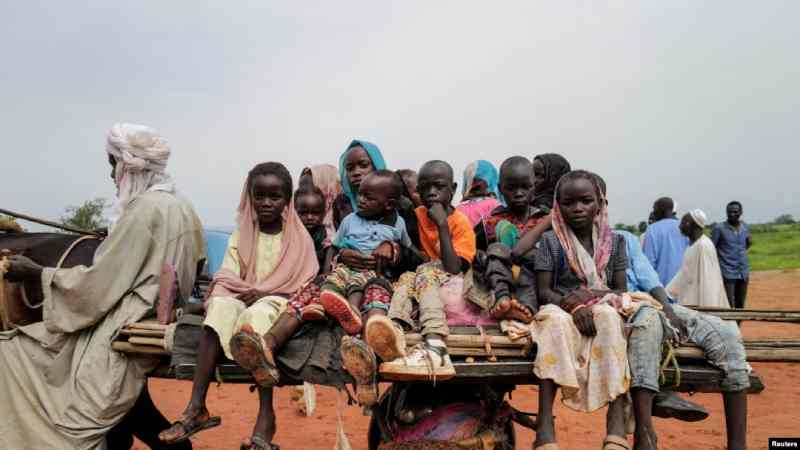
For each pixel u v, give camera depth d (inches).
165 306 156.5
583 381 135.8
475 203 214.1
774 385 348.5
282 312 146.8
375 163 202.2
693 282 367.9
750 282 900.6
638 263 170.6
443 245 155.3
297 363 143.2
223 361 145.9
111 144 179.2
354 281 153.3
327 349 144.4
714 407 315.9
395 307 150.3
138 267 163.5
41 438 154.8
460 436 155.1
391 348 127.3
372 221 169.6
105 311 159.3
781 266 1080.8
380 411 163.5
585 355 136.2
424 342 136.3
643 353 135.6
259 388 144.1
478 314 153.7
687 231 392.2
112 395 154.4
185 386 356.5
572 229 155.9
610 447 130.6
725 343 140.9
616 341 133.0
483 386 163.0
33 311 170.6
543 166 213.5
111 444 189.0
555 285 154.5
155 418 192.2
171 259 169.8
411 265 168.6
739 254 484.7
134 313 160.4
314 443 256.8
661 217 433.7
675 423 285.1
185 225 175.9
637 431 135.3
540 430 134.2
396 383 159.8
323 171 230.8
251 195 164.9
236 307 147.1
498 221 182.4
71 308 157.5
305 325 147.1
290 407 315.6
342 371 142.4
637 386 134.7
